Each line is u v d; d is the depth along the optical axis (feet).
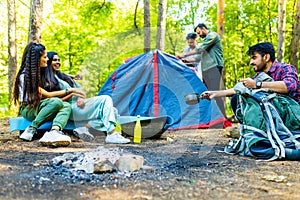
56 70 14.62
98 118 13.52
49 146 12.50
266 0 50.44
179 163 9.91
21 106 14.24
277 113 11.02
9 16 30.68
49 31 47.47
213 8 51.98
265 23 48.65
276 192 7.23
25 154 10.96
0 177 8.03
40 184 7.57
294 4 47.70
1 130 17.40
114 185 7.57
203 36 19.42
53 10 47.93
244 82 11.49
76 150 11.75
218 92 12.18
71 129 14.12
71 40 47.62
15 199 6.57
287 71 11.62
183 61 14.75
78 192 7.06
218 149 12.43
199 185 7.65
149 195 6.90
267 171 9.11
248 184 7.80
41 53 13.60
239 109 12.26
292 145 10.78
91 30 47.57
